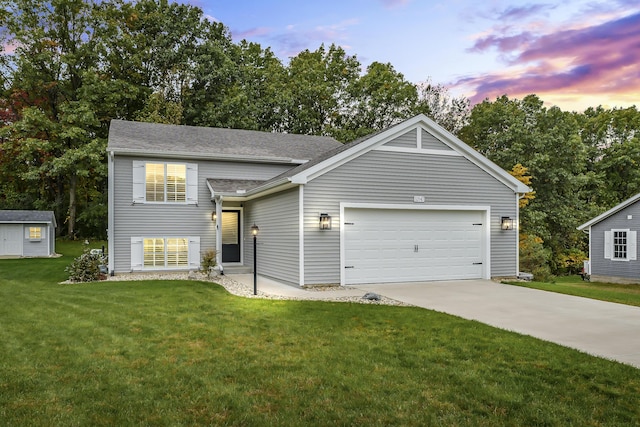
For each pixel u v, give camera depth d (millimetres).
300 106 34500
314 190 12266
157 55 30922
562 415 4113
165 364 5461
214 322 7695
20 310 8711
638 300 10586
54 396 4457
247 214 16875
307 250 12148
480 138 33344
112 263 15352
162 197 16062
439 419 4020
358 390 4664
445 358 5750
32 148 26016
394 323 7664
